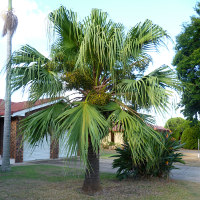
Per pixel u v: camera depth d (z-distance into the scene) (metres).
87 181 5.67
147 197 5.35
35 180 7.13
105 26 5.22
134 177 7.30
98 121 4.34
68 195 5.37
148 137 4.73
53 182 6.83
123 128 4.64
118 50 4.73
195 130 22.94
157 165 6.98
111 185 6.45
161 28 5.00
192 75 15.09
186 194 5.67
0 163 11.11
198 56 14.84
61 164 10.78
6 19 8.93
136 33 5.30
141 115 5.10
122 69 5.08
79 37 5.46
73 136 4.12
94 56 5.17
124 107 5.03
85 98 5.47
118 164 7.26
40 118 4.96
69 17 5.33
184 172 9.33
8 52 8.95
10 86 4.57
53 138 4.55
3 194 5.51
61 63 5.31
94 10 5.16
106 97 4.92
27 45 5.23
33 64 4.64
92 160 5.62
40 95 4.92
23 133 5.03
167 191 5.92
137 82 4.66
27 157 12.29
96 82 5.49
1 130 12.15
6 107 8.88
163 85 4.98
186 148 23.52
